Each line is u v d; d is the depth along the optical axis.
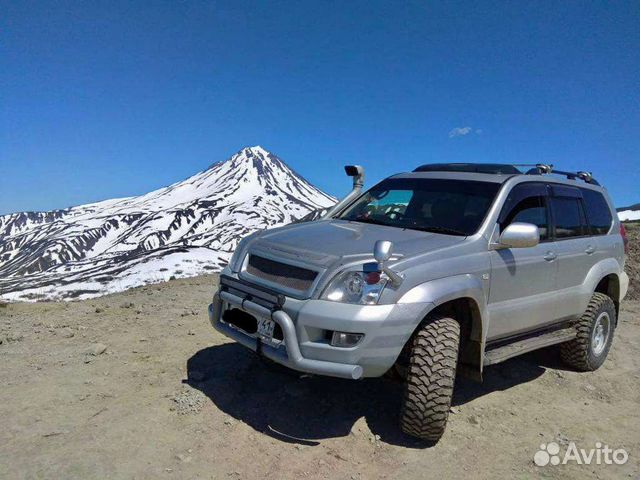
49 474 2.74
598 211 5.54
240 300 3.58
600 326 5.28
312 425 3.56
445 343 3.34
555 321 4.73
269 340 3.39
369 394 4.13
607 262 5.31
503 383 4.75
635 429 3.98
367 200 5.03
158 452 3.05
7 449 2.97
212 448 3.15
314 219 5.05
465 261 3.67
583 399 4.51
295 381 4.21
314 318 3.16
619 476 3.24
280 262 3.55
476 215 4.11
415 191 4.68
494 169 4.84
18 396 3.70
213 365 4.49
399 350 3.21
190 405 3.65
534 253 4.33
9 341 5.01
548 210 4.71
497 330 4.08
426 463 3.22
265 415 3.64
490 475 3.14
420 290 3.30
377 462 3.19
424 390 3.26
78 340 5.12
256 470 2.97
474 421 3.84
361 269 3.26
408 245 3.62
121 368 4.36
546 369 5.20
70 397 3.72
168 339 5.21
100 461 2.90
